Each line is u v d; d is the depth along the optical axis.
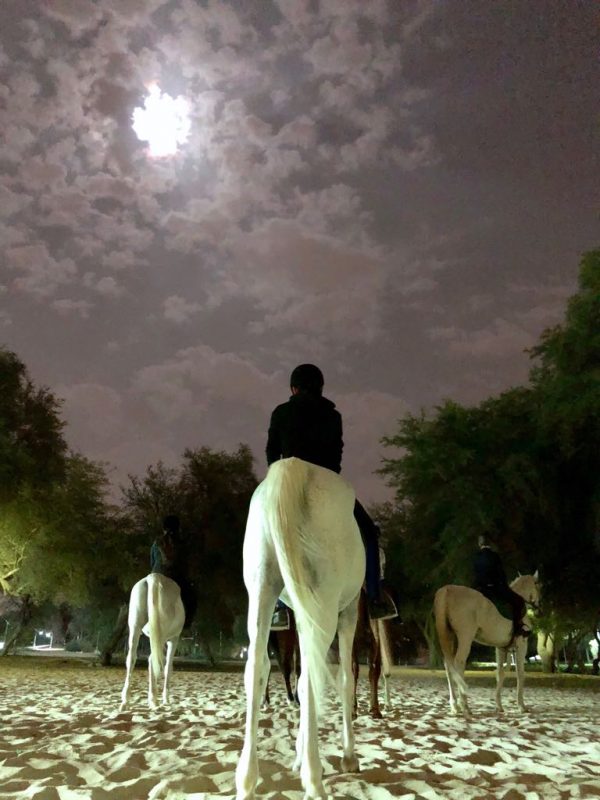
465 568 26.84
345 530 4.33
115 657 47.00
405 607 40.81
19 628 43.72
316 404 5.34
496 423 28.75
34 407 36.31
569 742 8.09
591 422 25.66
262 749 6.57
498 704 11.89
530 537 28.08
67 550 33.22
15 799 4.26
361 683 22.66
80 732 7.62
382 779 5.21
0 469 29.66
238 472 39.88
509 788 4.99
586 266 26.94
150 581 10.23
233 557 38.03
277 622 6.74
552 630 32.06
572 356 26.98
